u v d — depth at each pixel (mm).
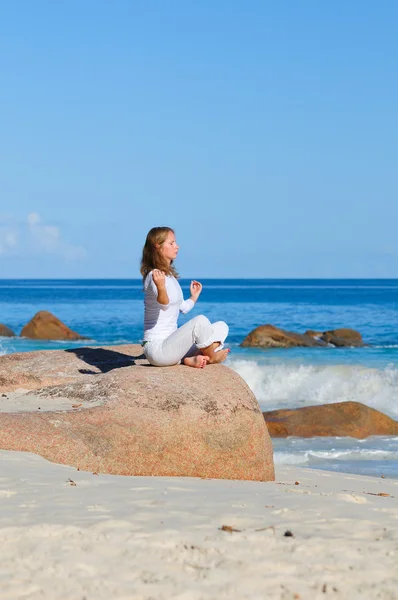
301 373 19516
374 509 5051
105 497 5074
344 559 3873
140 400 7465
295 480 8594
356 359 24172
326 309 53562
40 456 6582
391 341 31625
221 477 7457
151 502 4938
